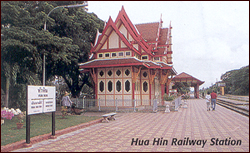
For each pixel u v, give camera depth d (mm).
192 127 11148
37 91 7848
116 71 21938
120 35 21609
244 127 11078
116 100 20406
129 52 21812
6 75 13484
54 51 15195
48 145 7570
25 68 15938
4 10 12500
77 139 8508
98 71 22516
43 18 15836
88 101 21062
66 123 12000
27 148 7172
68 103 15125
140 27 29828
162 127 11250
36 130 9734
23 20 14008
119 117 16062
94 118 14484
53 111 8766
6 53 12719
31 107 7527
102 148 7129
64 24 21844
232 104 29156
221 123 12508
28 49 12297
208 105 21172
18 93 15719
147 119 14742
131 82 21344
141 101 22547
